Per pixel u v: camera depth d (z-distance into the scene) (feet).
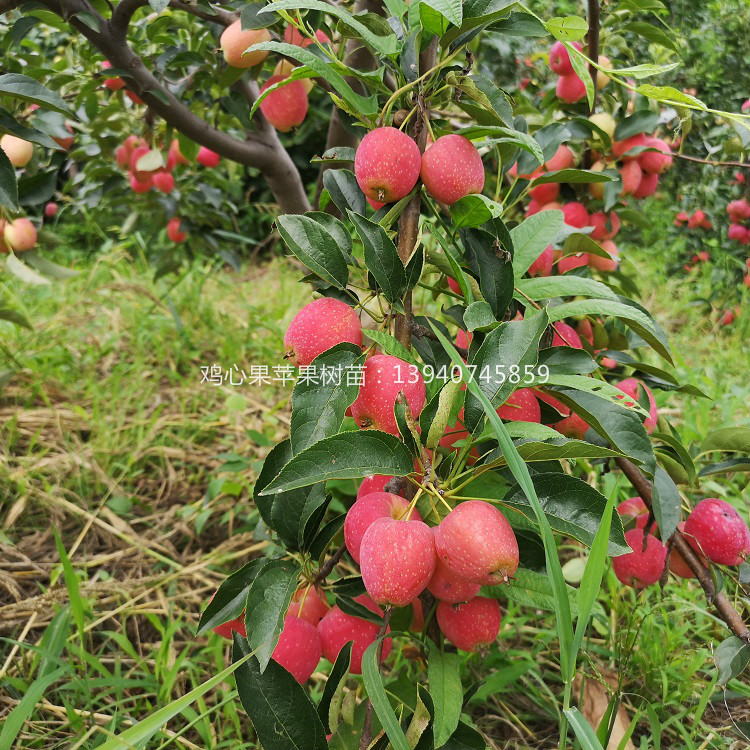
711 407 10.34
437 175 3.87
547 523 3.09
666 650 5.81
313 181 23.88
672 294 17.15
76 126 11.24
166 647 6.07
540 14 14.61
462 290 4.17
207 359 12.97
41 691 4.80
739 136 7.57
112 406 10.57
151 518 8.77
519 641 6.42
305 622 4.14
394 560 3.25
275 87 4.01
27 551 8.11
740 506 7.84
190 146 10.12
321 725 3.63
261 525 6.13
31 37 14.49
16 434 9.91
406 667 5.85
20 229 8.36
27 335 12.76
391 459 3.48
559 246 6.64
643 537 5.00
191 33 8.77
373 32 4.22
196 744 5.48
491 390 3.62
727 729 5.55
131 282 15.79
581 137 6.88
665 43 7.38
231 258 13.65
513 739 5.47
